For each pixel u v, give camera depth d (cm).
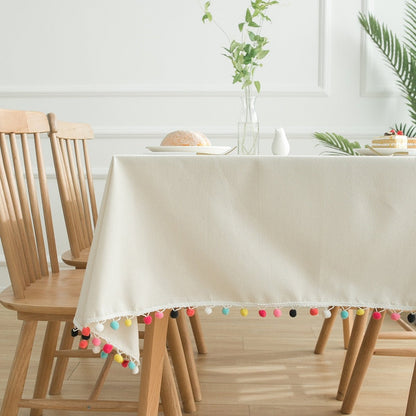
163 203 99
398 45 269
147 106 293
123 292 98
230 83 290
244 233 99
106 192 98
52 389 167
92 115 295
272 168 98
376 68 289
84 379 180
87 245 186
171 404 126
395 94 289
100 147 296
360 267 98
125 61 292
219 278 100
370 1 286
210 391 170
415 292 98
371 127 291
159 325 110
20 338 122
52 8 290
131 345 102
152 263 100
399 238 97
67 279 139
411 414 133
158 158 98
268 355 202
